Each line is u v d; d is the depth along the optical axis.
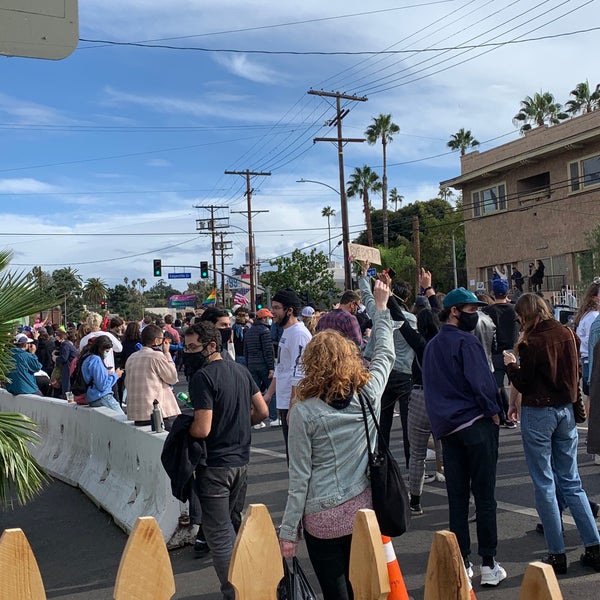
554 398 4.82
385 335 3.80
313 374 3.33
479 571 5.01
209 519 4.47
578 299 30.17
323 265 47.81
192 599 4.86
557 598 2.16
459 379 4.74
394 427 11.03
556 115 58.97
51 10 3.63
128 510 6.70
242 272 84.00
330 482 3.29
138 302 125.31
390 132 59.47
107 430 7.81
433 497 6.93
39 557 6.00
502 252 37.28
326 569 3.29
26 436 5.57
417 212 71.88
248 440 4.67
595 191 31.80
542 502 4.85
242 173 52.62
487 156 37.75
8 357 5.70
